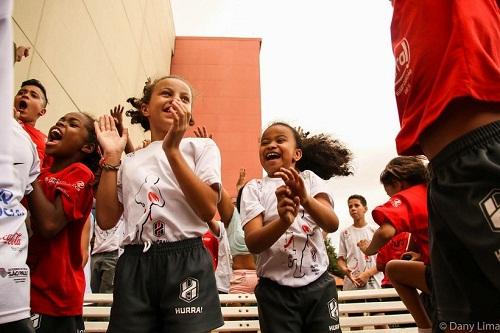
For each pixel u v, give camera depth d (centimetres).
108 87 548
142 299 136
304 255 177
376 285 403
